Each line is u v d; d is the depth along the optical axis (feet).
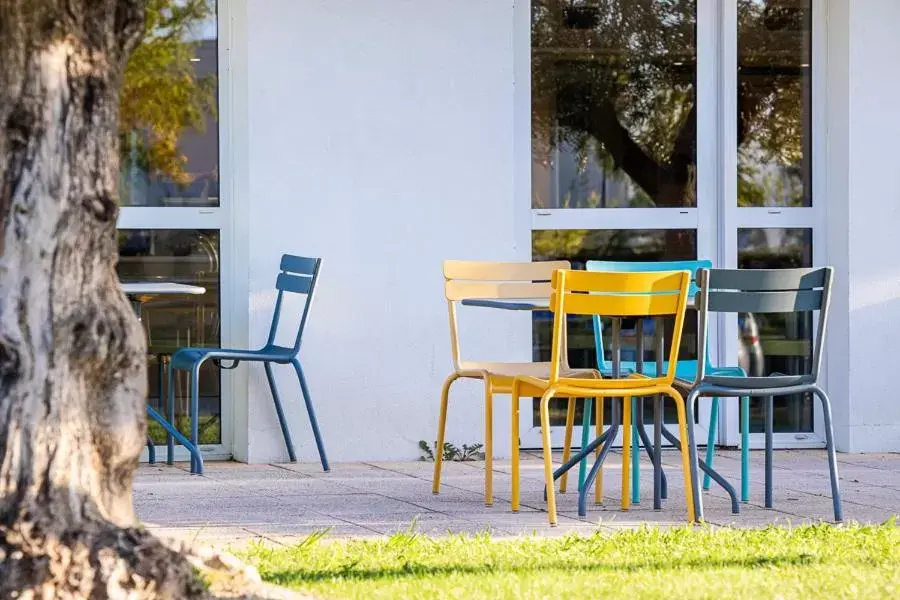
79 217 16.89
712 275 27.12
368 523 26.14
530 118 37.50
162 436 35.63
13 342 16.57
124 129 35.29
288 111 34.86
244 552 22.27
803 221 38.29
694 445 26.53
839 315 37.68
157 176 35.45
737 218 38.06
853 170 37.22
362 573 20.49
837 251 37.81
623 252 37.91
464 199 35.63
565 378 26.66
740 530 24.99
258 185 34.76
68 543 16.35
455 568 20.98
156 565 16.55
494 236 35.78
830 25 38.09
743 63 38.24
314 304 35.06
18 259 16.69
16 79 16.61
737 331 38.06
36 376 16.62
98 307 17.03
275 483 31.48
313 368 35.06
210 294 35.63
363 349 35.27
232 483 31.45
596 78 37.83
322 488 30.76
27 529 16.29
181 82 35.45
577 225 37.65
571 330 37.45
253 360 33.58
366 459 35.32
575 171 37.76
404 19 35.32
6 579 16.06
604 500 29.45
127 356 17.25
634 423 29.32
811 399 38.58
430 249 35.50
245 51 35.04
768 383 27.12
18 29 16.52
